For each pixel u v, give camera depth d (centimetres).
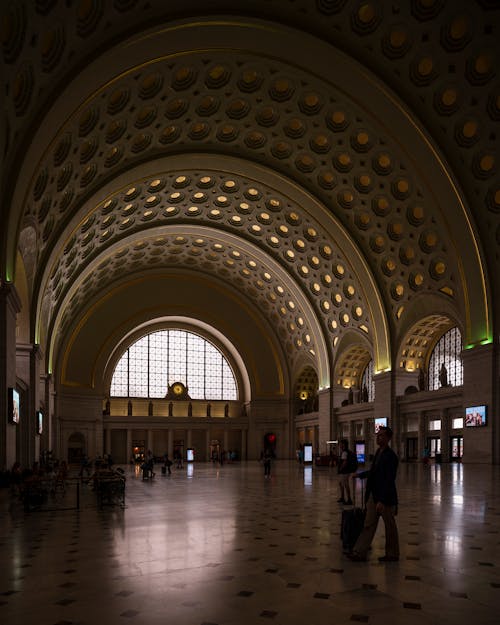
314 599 570
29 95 1581
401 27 2006
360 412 4062
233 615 524
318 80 2305
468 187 2605
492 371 2792
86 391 4653
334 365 4384
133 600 573
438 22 1967
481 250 2753
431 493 1568
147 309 4922
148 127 2420
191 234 3984
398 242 3173
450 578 641
